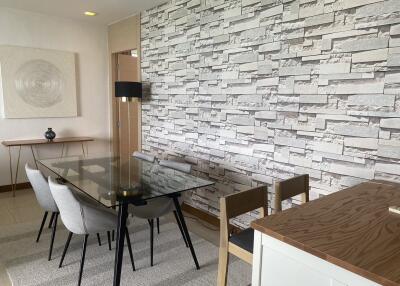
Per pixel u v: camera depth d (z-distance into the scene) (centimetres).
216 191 334
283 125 261
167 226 331
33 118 457
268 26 265
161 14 393
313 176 243
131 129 535
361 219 131
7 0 387
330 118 229
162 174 274
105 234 308
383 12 195
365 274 90
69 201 207
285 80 256
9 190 445
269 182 278
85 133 511
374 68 202
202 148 348
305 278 111
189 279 235
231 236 173
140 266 251
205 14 327
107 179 254
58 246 280
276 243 120
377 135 204
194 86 350
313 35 233
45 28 454
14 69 432
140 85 412
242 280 234
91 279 231
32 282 226
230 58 303
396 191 173
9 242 286
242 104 295
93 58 506
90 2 391
